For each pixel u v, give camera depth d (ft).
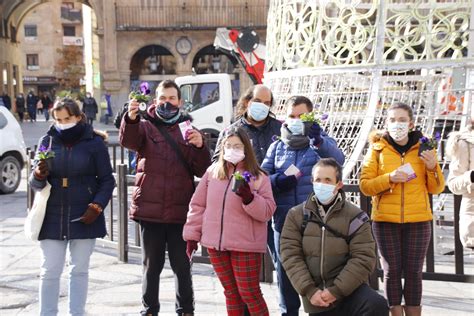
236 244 15.43
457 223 20.08
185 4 110.01
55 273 16.88
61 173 16.92
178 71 112.16
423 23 25.75
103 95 112.27
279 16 30.94
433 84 30.04
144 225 17.48
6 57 132.57
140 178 17.47
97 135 17.70
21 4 135.74
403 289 16.89
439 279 20.31
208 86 55.67
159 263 17.54
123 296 21.12
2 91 129.49
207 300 20.57
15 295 21.33
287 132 16.70
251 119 17.87
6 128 42.68
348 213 14.29
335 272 14.26
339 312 14.37
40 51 238.68
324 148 16.52
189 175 17.51
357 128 28.50
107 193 17.17
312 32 27.91
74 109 17.06
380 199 16.51
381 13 25.71
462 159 17.22
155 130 17.47
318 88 28.96
